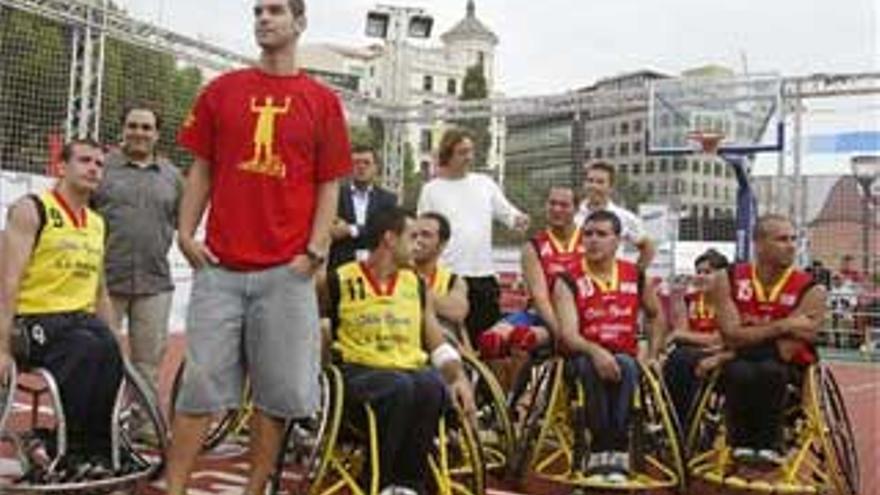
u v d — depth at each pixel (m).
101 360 4.21
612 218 5.05
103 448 4.21
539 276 5.55
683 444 4.96
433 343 4.46
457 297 5.38
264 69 3.77
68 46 11.95
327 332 4.33
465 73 61.59
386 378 4.11
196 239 3.75
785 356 4.93
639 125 16.28
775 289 5.05
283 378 3.68
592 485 4.63
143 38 12.42
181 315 12.98
